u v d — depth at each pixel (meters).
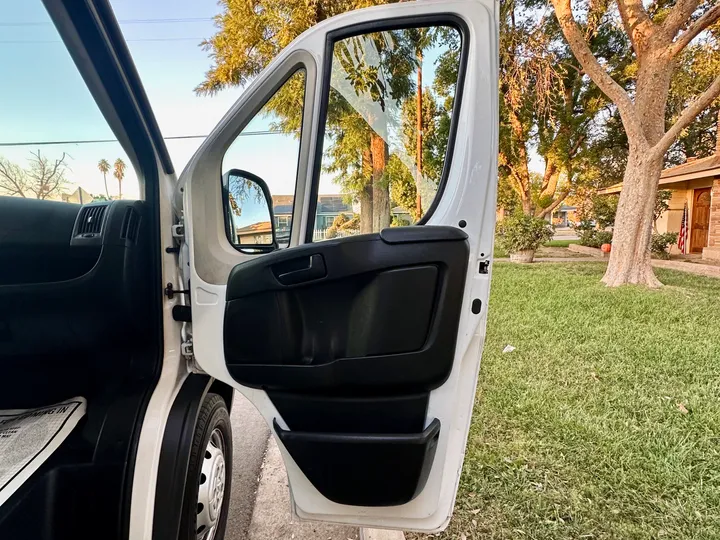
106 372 1.53
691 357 3.89
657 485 2.14
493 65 1.25
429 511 1.34
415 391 1.27
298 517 1.41
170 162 1.46
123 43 1.17
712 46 9.09
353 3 5.43
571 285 7.55
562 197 15.60
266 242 1.85
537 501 2.04
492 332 4.80
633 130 7.25
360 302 1.27
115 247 1.45
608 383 3.38
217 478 1.69
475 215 1.25
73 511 1.30
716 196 11.12
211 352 1.41
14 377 1.57
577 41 7.31
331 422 1.32
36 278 1.59
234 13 7.63
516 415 2.87
